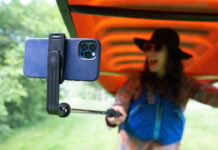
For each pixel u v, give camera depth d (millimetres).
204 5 647
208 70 1083
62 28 3619
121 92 727
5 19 3652
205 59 1036
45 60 478
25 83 3793
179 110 728
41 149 3814
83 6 648
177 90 724
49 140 4117
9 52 3027
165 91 722
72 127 4742
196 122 4684
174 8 666
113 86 1321
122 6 661
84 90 6707
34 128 4441
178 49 722
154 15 681
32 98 4078
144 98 720
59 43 466
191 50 981
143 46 747
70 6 649
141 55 1044
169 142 722
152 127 712
